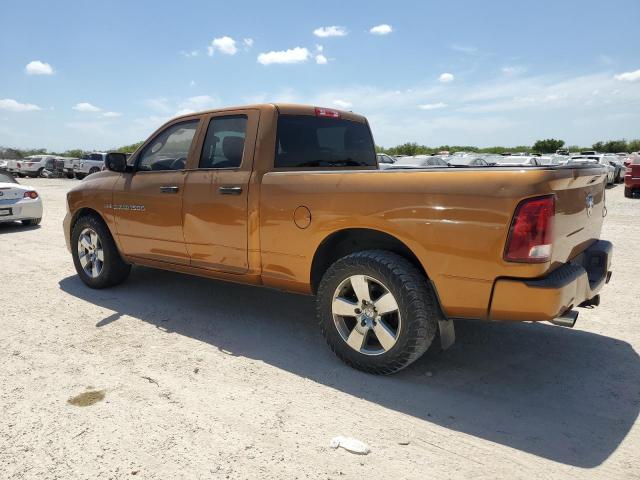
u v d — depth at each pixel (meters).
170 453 2.59
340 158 4.77
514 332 4.36
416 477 2.42
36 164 37.50
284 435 2.77
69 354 3.81
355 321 3.73
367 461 2.54
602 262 3.55
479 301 3.02
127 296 5.34
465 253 3.00
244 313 4.84
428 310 3.23
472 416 2.99
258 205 3.91
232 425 2.86
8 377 3.41
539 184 2.80
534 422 2.92
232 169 4.13
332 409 3.06
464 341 4.16
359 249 3.79
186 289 5.61
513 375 3.54
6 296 5.32
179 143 4.67
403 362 3.31
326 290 3.60
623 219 11.57
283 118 4.20
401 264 3.26
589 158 27.14
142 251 4.99
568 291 2.91
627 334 4.34
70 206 5.67
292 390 3.29
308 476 2.42
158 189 4.67
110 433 2.76
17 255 7.54
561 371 3.60
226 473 2.43
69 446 2.63
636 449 2.65
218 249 4.25
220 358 3.79
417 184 3.16
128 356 3.79
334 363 3.72
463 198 2.98
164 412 2.99
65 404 3.06
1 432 2.75
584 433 2.81
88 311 4.84
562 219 3.00
